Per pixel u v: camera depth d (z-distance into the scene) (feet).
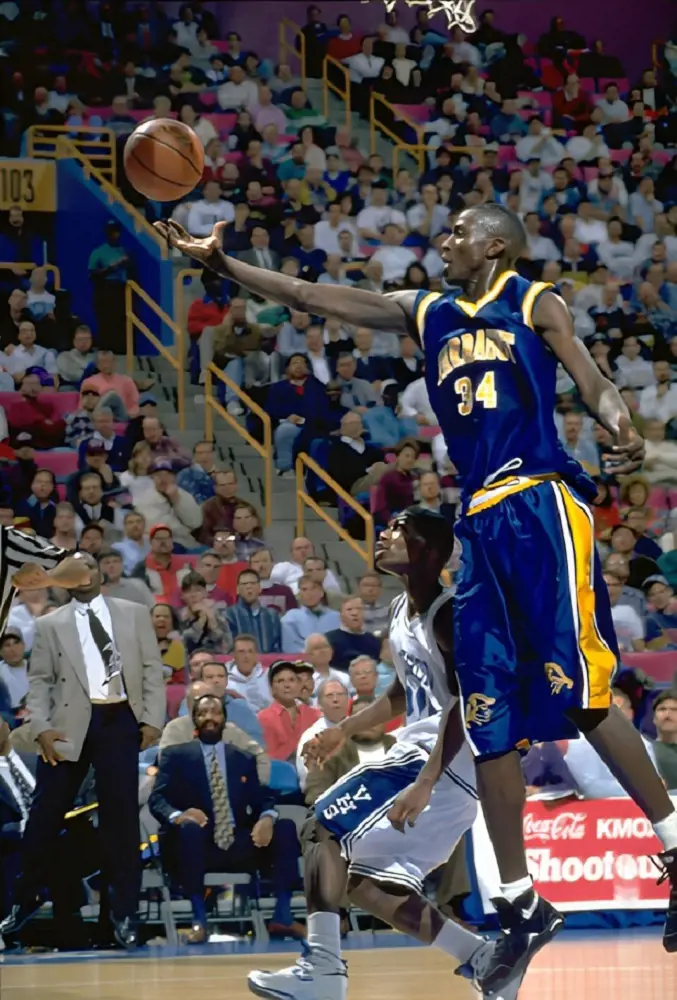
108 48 63.82
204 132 60.29
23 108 59.72
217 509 43.88
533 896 15.46
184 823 29.68
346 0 72.28
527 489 15.16
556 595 14.99
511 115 68.08
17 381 48.93
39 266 55.67
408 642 17.16
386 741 29.91
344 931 30.50
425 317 15.85
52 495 43.93
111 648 29.07
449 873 29.22
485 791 15.24
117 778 28.66
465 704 15.20
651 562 46.73
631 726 15.35
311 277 55.93
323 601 41.01
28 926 29.78
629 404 53.62
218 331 50.98
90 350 50.70
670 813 15.38
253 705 35.73
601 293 59.00
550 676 14.99
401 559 16.83
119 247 53.72
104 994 20.88
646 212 64.80
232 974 23.56
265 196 58.85
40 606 37.83
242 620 39.17
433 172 63.26
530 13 75.41
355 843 17.10
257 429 50.52
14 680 34.58
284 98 66.39
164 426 49.88
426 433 50.78
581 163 67.51
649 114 71.20
